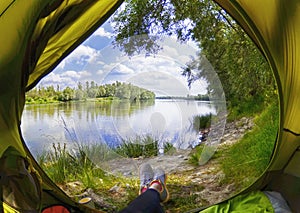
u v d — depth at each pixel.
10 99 1.42
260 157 2.67
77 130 2.65
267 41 2.03
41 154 2.53
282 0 1.74
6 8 1.30
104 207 2.34
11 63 1.34
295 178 2.03
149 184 2.17
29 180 1.53
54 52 1.95
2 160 1.41
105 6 1.97
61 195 1.99
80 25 1.91
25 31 1.34
